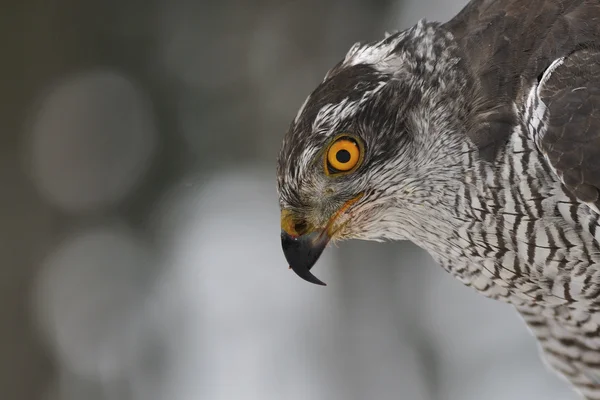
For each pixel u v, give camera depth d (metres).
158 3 12.94
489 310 13.23
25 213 11.75
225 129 13.48
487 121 6.13
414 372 13.11
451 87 6.33
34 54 12.01
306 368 13.48
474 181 6.19
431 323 13.32
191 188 13.50
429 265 13.44
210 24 13.26
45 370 11.59
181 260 13.95
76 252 12.37
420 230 6.65
